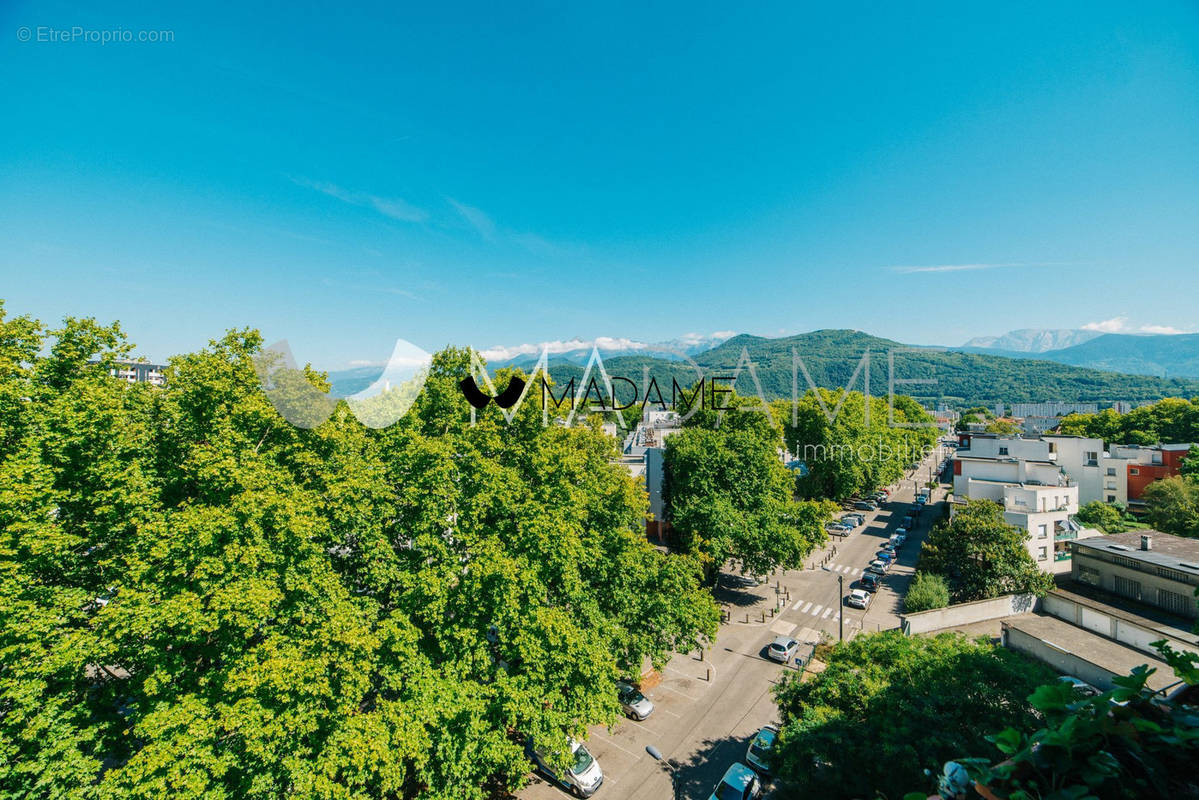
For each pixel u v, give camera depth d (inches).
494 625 882.8
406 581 707.4
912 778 517.7
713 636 1063.0
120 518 617.6
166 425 743.7
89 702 572.1
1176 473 2208.4
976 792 165.9
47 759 497.0
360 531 721.0
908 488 3307.1
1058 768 152.2
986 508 1465.3
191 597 541.6
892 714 581.0
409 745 594.6
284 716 551.8
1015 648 1117.7
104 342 769.6
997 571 1331.2
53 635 527.5
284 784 575.8
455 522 794.8
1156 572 1147.9
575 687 778.2
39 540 537.3
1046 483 1872.5
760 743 893.2
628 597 1004.6
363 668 627.5
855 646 761.0
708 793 847.7
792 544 1488.7
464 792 678.5
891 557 1956.2
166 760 486.0
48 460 614.5
